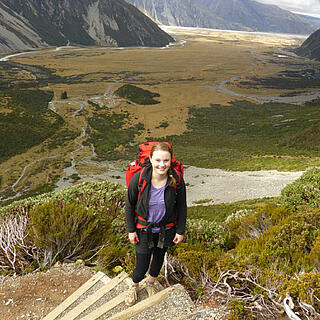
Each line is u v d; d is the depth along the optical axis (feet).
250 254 15.75
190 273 13.66
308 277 10.93
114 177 212.43
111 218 21.17
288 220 20.53
